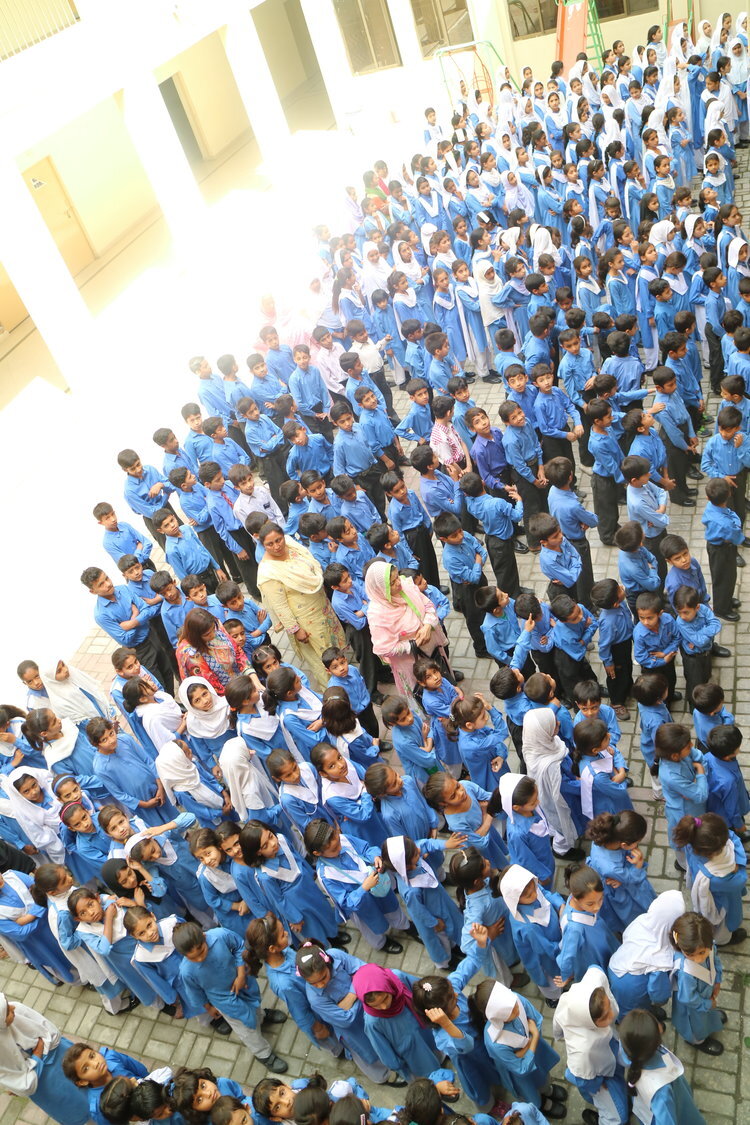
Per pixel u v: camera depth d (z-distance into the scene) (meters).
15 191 14.27
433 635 7.47
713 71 15.62
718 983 5.06
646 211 12.56
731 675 7.33
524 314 11.87
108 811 6.68
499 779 6.55
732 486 7.79
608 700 7.65
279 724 7.11
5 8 15.05
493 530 8.25
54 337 15.13
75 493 13.98
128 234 23.36
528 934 5.20
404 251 12.48
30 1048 5.65
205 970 5.59
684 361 9.30
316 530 8.43
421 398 9.75
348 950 6.64
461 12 22.55
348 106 23.92
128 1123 5.10
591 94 17.34
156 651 9.05
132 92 16.98
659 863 6.29
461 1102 5.61
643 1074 4.22
